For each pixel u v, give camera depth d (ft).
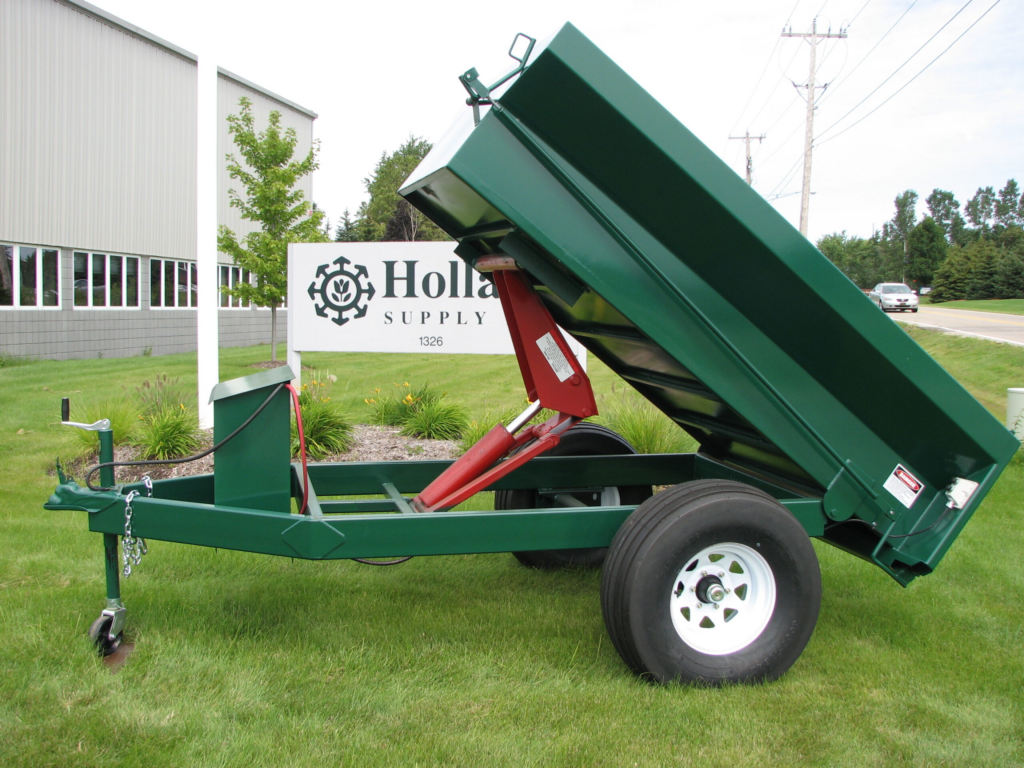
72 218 57.62
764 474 13.66
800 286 9.68
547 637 11.59
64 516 17.62
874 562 11.35
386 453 24.26
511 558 15.80
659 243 9.81
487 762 8.12
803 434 10.58
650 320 9.78
